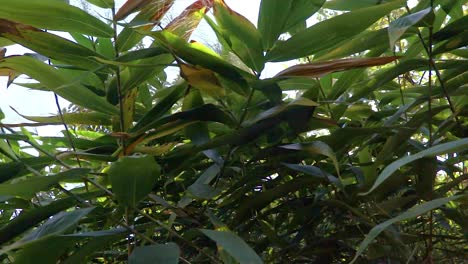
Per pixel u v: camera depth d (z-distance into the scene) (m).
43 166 1.07
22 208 1.13
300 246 1.23
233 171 1.19
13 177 0.92
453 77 1.09
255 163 1.16
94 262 1.25
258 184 1.17
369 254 1.01
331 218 1.17
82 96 1.04
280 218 1.20
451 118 1.01
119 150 1.01
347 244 1.12
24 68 0.92
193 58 0.92
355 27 0.91
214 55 0.91
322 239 1.08
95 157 1.01
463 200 0.98
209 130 1.18
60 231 0.79
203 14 0.97
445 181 1.30
